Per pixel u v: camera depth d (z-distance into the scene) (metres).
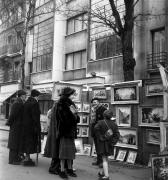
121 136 11.33
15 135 9.53
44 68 30.78
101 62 23.72
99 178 8.16
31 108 9.45
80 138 12.78
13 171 8.58
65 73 28.59
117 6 22.19
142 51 20.31
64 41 29.08
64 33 29.22
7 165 9.35
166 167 7.11
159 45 19.72
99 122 8.24
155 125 10.28
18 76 37.41
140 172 9.41
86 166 10.03
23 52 25.84
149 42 20.08
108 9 23.06
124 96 11.42
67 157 8.13
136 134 10.90
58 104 8.41
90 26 25.02
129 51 14.12
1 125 31.31
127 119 11.31
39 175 8.27
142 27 20.41
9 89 38.34
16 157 9.63
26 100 9.63
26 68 35.31
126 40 14.12
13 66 39.00
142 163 10.66
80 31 27.20
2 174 8.16
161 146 8.00
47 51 30.44
